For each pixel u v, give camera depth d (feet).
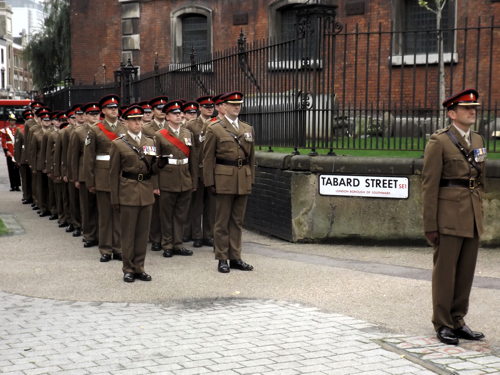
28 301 23.80
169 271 28.50
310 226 33.78
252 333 19.79
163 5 82.99
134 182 26.50
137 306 23.03
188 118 35.50
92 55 88.43
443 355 17.84
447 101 19.44
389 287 24.88
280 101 35.70
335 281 25.93
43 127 46.24
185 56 82.74
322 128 33.81
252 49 38.14
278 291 24.72
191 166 32.27
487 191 30.99
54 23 124.06
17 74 331.77
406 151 33.35
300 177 33.73
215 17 78.13
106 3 87.15
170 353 18.07
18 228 41.29
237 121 28.84
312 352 18.08
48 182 45.83
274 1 72.84
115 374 16.53
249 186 28.48
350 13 63.57
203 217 35.14
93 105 35.12
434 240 19.27
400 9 60.75
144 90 60.03
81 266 29.71
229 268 28.19
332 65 33.45
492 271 27.25
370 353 17.99
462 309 19.57
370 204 32.71
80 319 21.45
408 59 56.65
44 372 16.71
